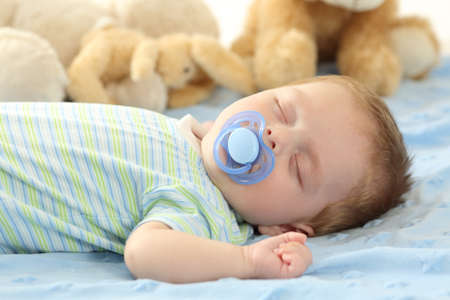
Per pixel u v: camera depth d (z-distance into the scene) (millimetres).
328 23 1928
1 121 1003
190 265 832
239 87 1812
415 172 1276
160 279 833
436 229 990
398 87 1967
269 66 1779
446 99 1900
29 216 929
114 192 979
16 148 966
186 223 917
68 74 1587
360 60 1857
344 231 1102
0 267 860
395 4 1980
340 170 1046
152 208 974
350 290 757
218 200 1027
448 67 2191
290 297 746
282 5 1887
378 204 1104
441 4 3100
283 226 1094
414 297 730
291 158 1028
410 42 1996
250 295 743
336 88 1120
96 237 960
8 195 930
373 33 1914
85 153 984
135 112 1111
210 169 1053
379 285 791
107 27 1740
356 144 1063
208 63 1749
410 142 1504
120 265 949
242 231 1069
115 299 740
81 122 1037
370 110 1114
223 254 845
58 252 964
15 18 1740
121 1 1895
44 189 945
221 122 1091
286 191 1023
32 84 1421
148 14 1862
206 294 749
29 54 1445
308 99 1074
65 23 1744
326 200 1058
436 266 833
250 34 2037
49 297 745
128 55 1662
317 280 788
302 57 1767
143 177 986
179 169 1025
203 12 1949
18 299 736
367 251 875
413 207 1116
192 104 1790
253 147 1005
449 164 1254
